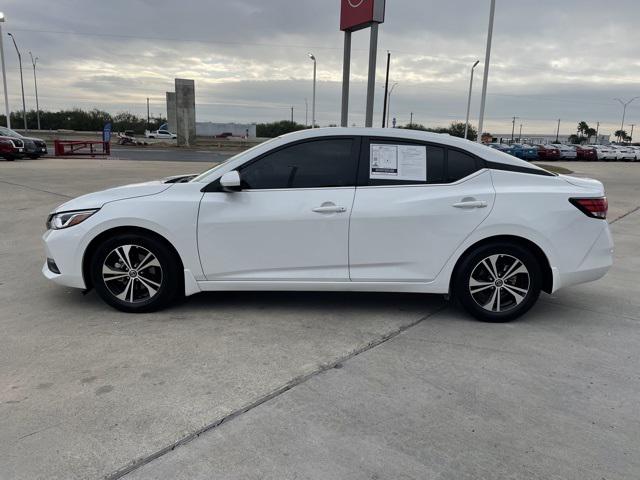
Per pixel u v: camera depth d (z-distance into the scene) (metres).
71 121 81.12
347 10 11.54
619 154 48.06
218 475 2.30
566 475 2.35
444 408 2.89
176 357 3.45
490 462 2.43
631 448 2.56
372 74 10.84
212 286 4.21
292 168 4.13
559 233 4.07
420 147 4.16
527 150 45.03
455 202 4.05
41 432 2.58
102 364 3.32
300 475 2.31
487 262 4.14
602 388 3.16
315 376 3.23
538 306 4.71
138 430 2.61
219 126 78.88
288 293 4.91
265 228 4.07
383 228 4.06
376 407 2.89
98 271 4.20
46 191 11.77
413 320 4.25
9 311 4.27
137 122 88.12
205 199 4.10
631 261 6.62
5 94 33.44
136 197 4.15
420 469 2.37
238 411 2.81
